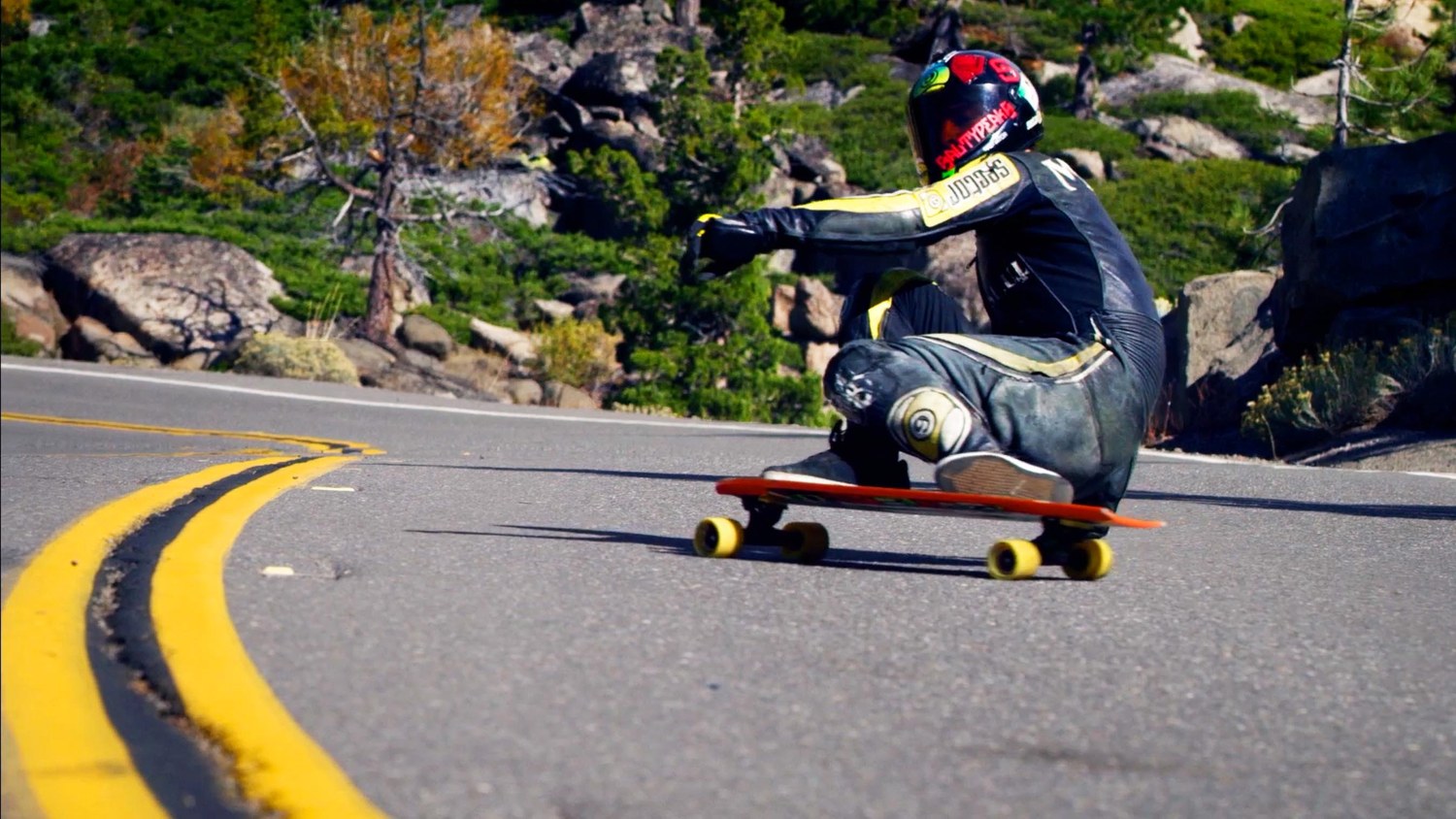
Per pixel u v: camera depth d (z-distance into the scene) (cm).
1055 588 567
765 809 292
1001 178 593
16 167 4647
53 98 5422
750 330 3406
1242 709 389
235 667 374
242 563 529
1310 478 1210
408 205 3731
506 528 687
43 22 6084
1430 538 809
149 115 5338
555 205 4806
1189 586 593
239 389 2214
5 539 551
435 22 3881
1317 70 6675
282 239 4109
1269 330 2161
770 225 562
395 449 1335
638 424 1972
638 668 400
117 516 623
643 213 3484
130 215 4562
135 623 416
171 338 3438
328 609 452
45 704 336
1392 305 1862
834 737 344
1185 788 320
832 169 4944
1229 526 844
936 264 4209
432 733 330
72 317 3544
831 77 5966
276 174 3900
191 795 283
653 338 3456
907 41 6372
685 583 536
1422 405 1692
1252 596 576
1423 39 3222
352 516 695
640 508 817
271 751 309
